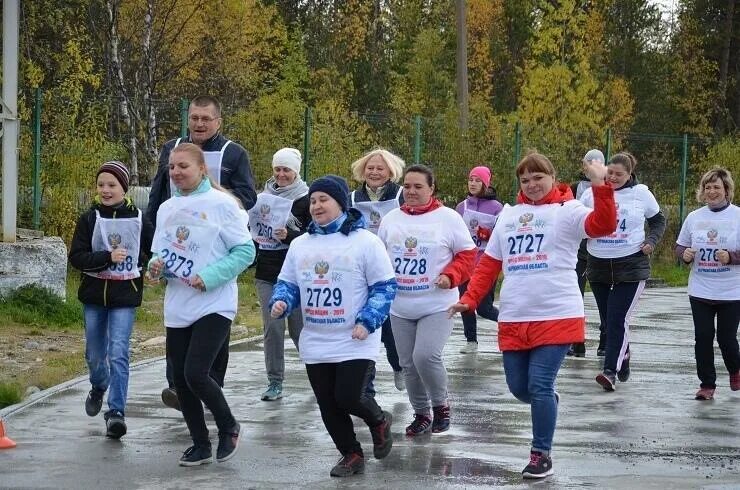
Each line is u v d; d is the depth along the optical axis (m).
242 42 43.12
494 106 59.31
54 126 22.23
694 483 7.71
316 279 7.74
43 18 28.16
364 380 7.71
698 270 11.40
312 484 7.60
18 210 20.78
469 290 8.34
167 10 35.12
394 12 61.50
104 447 8.68
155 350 14.10
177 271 8.02
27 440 8.90
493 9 61.41
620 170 12.06
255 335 15.79
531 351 7.96
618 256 11.91
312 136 24.92
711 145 36.06
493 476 7.85
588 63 53.53
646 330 17.44
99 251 8.98
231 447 8.20
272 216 10.62
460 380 12.12
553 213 7.98
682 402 11.05
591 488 7.54
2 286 16.27
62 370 12.24
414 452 8.60
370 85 55.41
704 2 59.03
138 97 30.09
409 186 9.29
